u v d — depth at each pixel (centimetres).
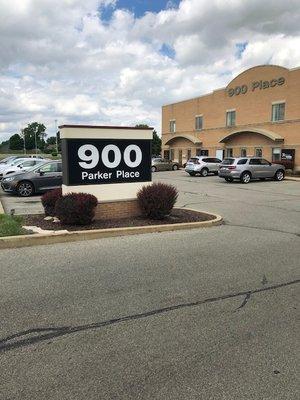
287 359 380
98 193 1034
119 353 390
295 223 1120
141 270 648
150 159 1095
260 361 376
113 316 474
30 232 845
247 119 3906
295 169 3341
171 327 446
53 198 1055
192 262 698
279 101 3506
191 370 360
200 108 4662
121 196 1064
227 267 672
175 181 2852
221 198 1778
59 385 337
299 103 3303
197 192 2061
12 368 362
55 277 608
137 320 464
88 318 467
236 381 343
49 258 712
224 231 982
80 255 735
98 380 344
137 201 1082
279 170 2886
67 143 987
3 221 924
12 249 774
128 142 1057
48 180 1830
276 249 801
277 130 3541
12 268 652
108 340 416
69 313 480
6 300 518
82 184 1014
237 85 4019
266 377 350
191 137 4747
